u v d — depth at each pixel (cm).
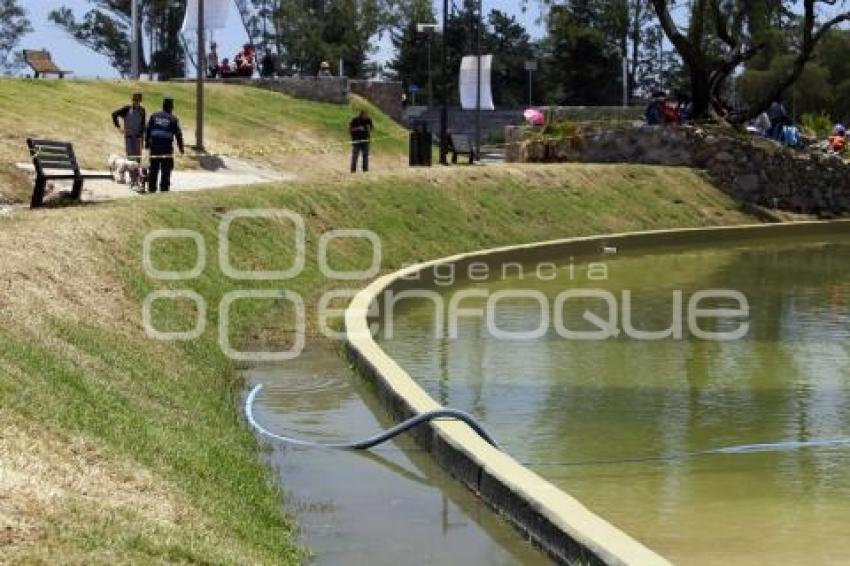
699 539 953
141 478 826
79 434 859
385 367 1420
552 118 4897
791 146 4594
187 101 4312
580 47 9681
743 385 1561
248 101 4659
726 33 4731
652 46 9331
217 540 765
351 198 2720
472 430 1140
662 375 1620
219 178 3100
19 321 1134
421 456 1155
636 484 1107
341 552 882
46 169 2144
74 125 3366
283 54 10769
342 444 1190
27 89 3606
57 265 1438
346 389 1438
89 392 992
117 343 1270
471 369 1650
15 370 938
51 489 737
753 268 2947
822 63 10331
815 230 4056
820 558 909
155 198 2133
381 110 5559
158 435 964
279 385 1450
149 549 697
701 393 1509
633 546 809
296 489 1041
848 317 2145
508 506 952
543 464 1173
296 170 3828
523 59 10969
